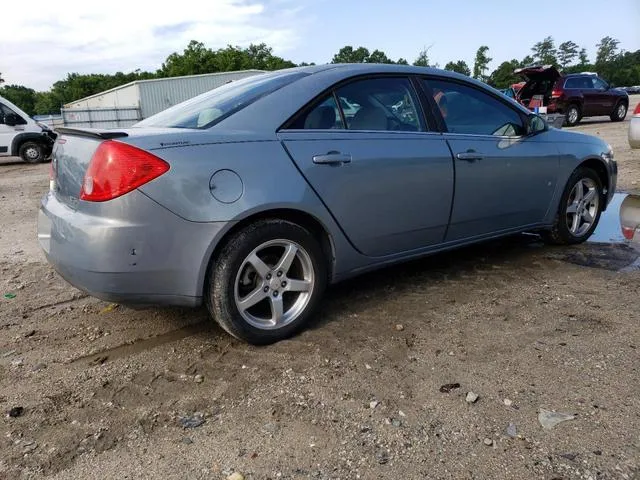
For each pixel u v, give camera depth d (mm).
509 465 1963
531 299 3514
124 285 2539
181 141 2594
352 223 3150
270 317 3049
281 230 2852
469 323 3172
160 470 1988
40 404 2428
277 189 2785
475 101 3914
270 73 3484
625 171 8367
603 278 3875
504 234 4168
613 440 2078
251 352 2877
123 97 37656
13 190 9883
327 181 2988
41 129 15688
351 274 3314
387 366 2688
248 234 2738
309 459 2025
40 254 5066
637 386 2438
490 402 2354
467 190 3705
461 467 1960
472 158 3682
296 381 2568
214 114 2934
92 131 2604
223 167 2648
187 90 35438
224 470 1980
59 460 2051
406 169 3332
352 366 2695
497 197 3926
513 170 3979
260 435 2174
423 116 3559
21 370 2758
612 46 100500
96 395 2500
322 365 2713
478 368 2645
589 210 4797
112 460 2049
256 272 2846
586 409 2279
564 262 4289
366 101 3316
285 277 2959
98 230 2465
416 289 3768
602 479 1877
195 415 2322
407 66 3627
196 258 2627
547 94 17734
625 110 19281
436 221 3594
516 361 2701
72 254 2562
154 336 3131
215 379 2613
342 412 2311
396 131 3377
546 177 4254
